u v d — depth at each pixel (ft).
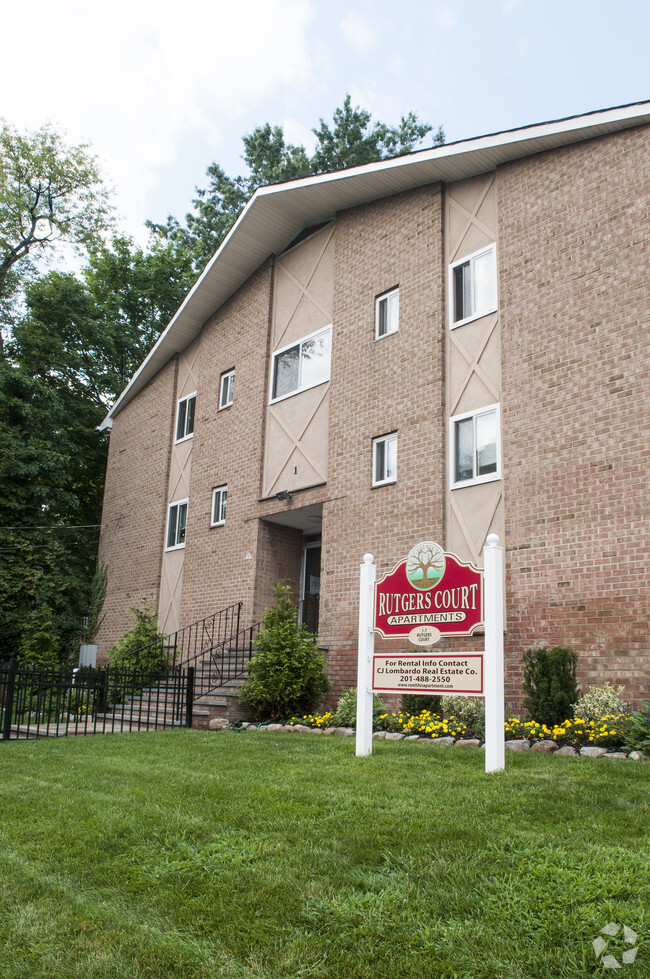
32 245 89.66
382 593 28.94
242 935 11.52
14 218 86.17
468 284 45.03
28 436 76.79
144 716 45.85
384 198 51.26
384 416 47.52
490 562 25.58
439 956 10.68
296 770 23.57
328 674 46.78
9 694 36.01
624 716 30.48
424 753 26.99
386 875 13.65
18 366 80.02
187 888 13.47
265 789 20.63
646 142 36.99
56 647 68.18
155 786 21.68
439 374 44.52
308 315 56.29
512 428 39.78
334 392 51.65
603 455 35.63
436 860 14.14
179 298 104.53
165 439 70.69
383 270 50.16
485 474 41.34
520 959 10.49
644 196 36.52
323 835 16.07
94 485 99.45
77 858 15.21
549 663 33.22
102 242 92.68
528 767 23.53
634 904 11.87
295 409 55.31
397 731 35.22
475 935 11.16
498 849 14.57
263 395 58.54
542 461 38.09
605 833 15.49
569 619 35.40
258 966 10.57
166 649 60.54
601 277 37.47
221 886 13.42
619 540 34.24
